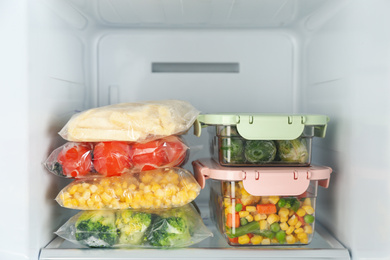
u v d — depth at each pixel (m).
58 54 1.02
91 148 0.97
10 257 0.83
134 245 0.92
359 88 0.90
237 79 1.34
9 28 0.83
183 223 0.94
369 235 0.85
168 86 1.33
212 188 1.11
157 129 0.94
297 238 0.94
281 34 1.33
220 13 1.12
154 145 0.96
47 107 0.95
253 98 1.34
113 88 1.32
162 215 0.95
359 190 0.90
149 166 0.96
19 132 0.83
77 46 1.19
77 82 1.19
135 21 1.22
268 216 0.93
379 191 0.82
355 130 0.92
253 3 1.02
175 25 1.27
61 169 0.95
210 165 1.01
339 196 1.01
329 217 1.08
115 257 0.88
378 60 0.82
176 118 0.98
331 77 1.07
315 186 0.96
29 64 0.84
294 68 1.33
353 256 0.92
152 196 0.94
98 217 0.93
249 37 1.33
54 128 1.00
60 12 1.03
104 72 1.32
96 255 0.88
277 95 1.34
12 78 0.83
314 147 1.23
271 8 1.07
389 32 0.79
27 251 0.84
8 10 0.83
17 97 0.83
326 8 1.06
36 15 0.87
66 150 0.95
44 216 0.93
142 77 1.33
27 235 0.84
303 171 0.93
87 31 1.27
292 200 0.94
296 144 0.97
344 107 0.98
